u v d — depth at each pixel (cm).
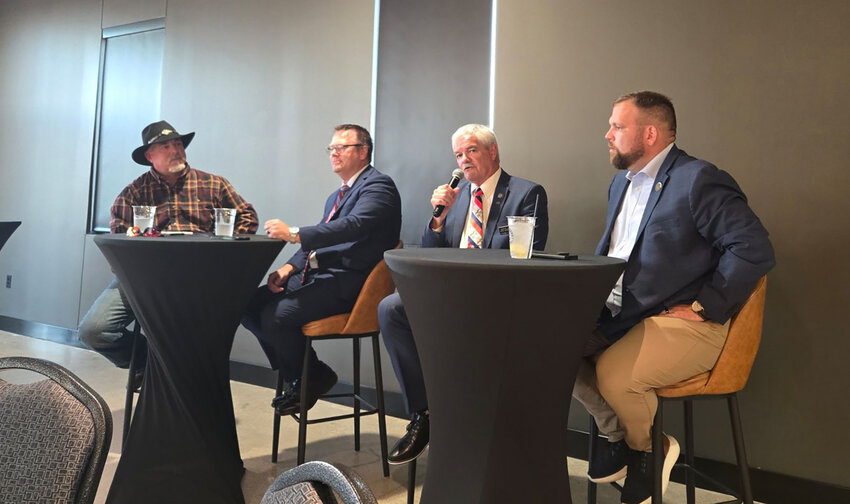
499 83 295
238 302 204
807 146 233
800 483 231
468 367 142
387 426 309
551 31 283
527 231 155
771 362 238
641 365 183
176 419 199
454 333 140
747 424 242
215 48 399
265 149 378
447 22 315
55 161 475
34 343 456
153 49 433
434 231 258
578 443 276
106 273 443
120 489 194
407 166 326
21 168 493
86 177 457
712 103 249
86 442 78
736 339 185
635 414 189
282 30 372
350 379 340
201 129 404
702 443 249
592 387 211
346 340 342
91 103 459
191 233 229
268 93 377
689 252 190
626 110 205
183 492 195
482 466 144
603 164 271
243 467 236
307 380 244
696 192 188
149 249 183
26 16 497
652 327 185
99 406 81
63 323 462
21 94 498
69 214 464
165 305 191
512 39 292
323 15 357
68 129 470
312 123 360
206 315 197
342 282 253
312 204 360
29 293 482
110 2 450
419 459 272
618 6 268
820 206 230
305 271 265
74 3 470
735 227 181
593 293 140
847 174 226
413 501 219
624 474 207
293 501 54
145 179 304
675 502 232
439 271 136
